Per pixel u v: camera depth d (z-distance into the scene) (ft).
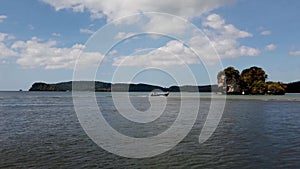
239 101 376.68
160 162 79.41
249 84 562.66
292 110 248.52
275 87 560.20
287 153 88.84
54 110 251.60
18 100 431.02
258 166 75.25
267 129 139.64
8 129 138.51
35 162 78.59
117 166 75.61
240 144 102.99
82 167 74.33
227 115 207.10
